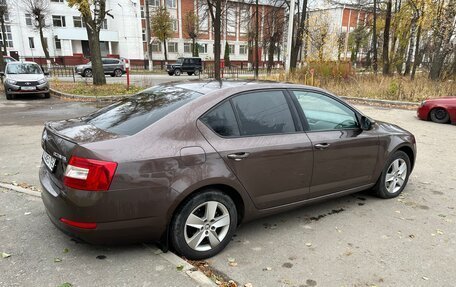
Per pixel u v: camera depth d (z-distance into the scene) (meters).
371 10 31.81
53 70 31.30
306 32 27.28
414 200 4.93
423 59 32.09
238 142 3.41
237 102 3.54
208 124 3.33
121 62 31.69
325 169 4.05
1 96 16.05
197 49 52.41
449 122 10.77
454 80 17.39
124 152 2.94
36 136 8.12
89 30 18.59
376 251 3.58
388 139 4.70
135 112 3.51
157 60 52.25
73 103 14.08
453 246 3.71
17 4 44.03
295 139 3.76
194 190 3.17
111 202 2.89
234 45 61.03
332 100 4.25
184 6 54.00
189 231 3.29
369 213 4.47
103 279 2.92
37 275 2.96
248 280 3.06
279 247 3.62
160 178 3.02
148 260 3.21
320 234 3.90
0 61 21.62
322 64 19.88
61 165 3.05
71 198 2.88
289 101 3.89
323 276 3.14
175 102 3.45
